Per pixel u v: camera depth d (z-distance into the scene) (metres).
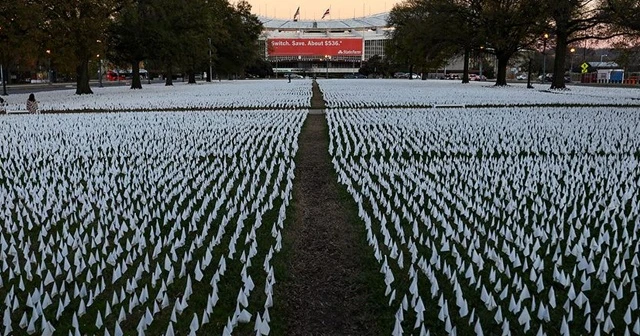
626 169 9.62
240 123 16.69
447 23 44.69
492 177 9.22
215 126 15.96
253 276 5.27
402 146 12.25
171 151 11.93
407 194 8.12
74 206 7.54
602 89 39.97
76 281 5.25
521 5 38.34
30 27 27.09
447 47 47.62
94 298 4.87
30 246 6.23
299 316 4.57
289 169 9.50
